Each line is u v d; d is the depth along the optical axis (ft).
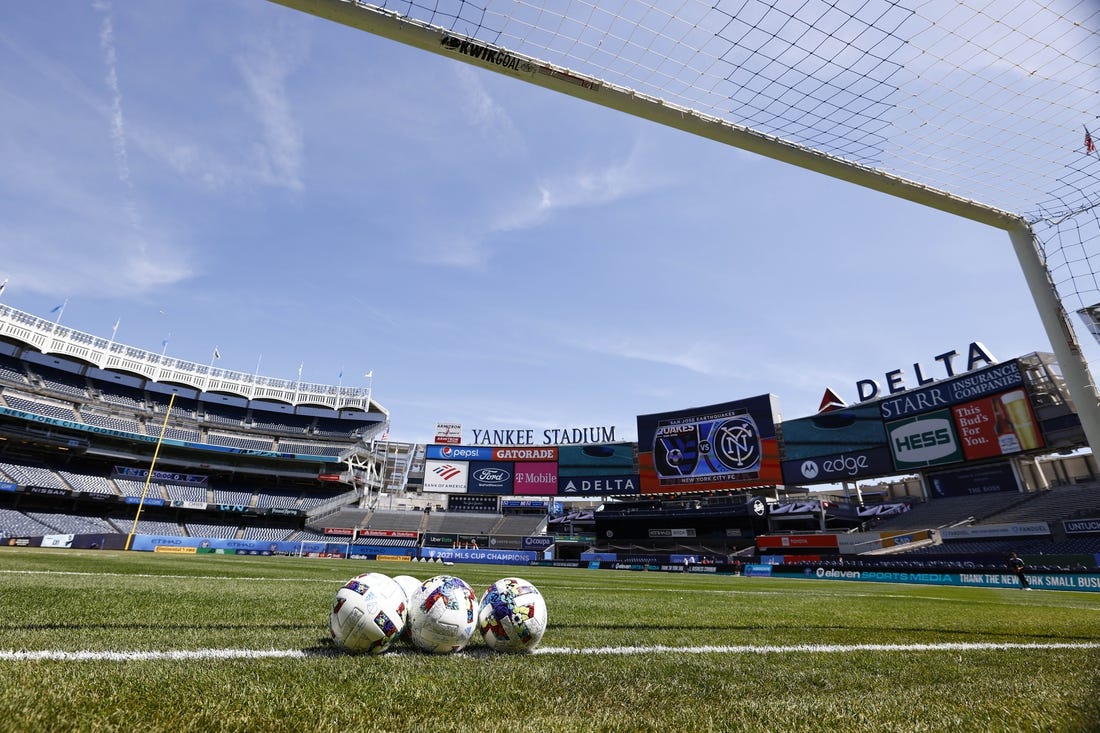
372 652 12.17
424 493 199.31
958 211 21.59
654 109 17.87
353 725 7.32
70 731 6.57
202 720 7.23
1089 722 8.25
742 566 113.39
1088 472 117.19
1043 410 103.76
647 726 7.76
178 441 165.68
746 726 7.87
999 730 7.86
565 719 7.91
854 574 92.89
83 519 137.80
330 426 206.28
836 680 11.20
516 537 177.99
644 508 164.86
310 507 180.14
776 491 149.28
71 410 155.84
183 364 189.06
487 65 16.33
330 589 31.22
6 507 132.87
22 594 21.13
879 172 20.39
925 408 121.29
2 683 8.25
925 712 8.74
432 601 12.76
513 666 11.53
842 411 135.74
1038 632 19.70
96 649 11.49
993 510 112.27
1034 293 21.33
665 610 27.07
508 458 181.78
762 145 19.10
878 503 156.66
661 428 162.81
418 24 15.64
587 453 175.22
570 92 17.19
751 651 14.73
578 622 20.53
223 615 18.20
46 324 160.56
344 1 15.14
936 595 46.88
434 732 7.17
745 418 150.61
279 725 7.20
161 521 156.25
